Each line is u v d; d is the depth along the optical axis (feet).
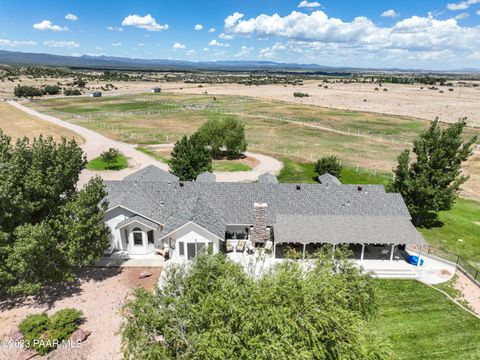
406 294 88.94
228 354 43.73
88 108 465.88
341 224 104.53
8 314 77.36
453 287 92.48
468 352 69.72
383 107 508.12
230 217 111.86
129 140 278.46
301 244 110.42
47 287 88.07
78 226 81.25
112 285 89.76
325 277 55.01
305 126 356.59
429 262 104.32
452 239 121.19
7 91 650.43
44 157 84.02
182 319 48.93
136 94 637.30
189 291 52.34
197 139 175.73
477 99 615.98
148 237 107.86
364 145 276.82
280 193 118.01
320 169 191.11
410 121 390.42
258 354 43.39
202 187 119.75
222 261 59.00
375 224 104.58
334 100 585.63
